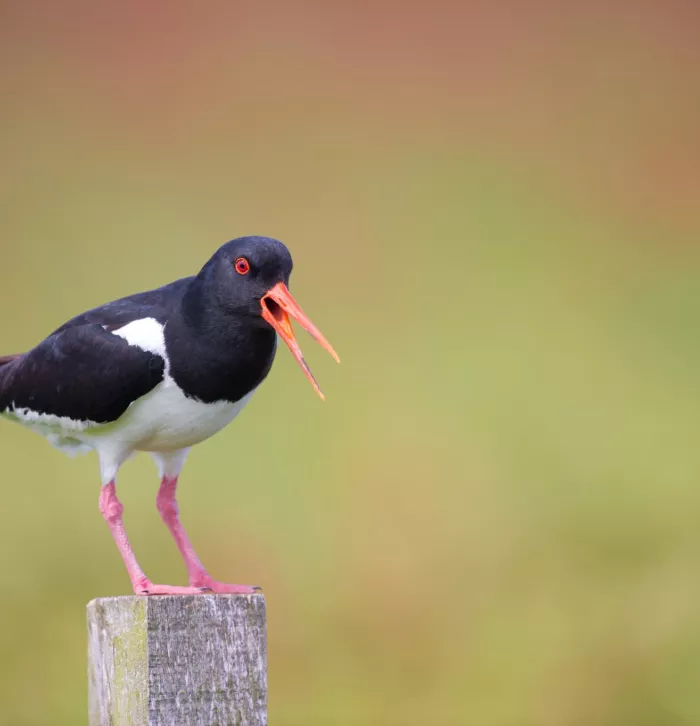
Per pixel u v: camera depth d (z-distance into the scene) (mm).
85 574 14281
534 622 14094
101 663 5805
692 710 12898
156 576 14406
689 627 13719
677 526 15766
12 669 12695
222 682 5527
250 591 7395
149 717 5449
